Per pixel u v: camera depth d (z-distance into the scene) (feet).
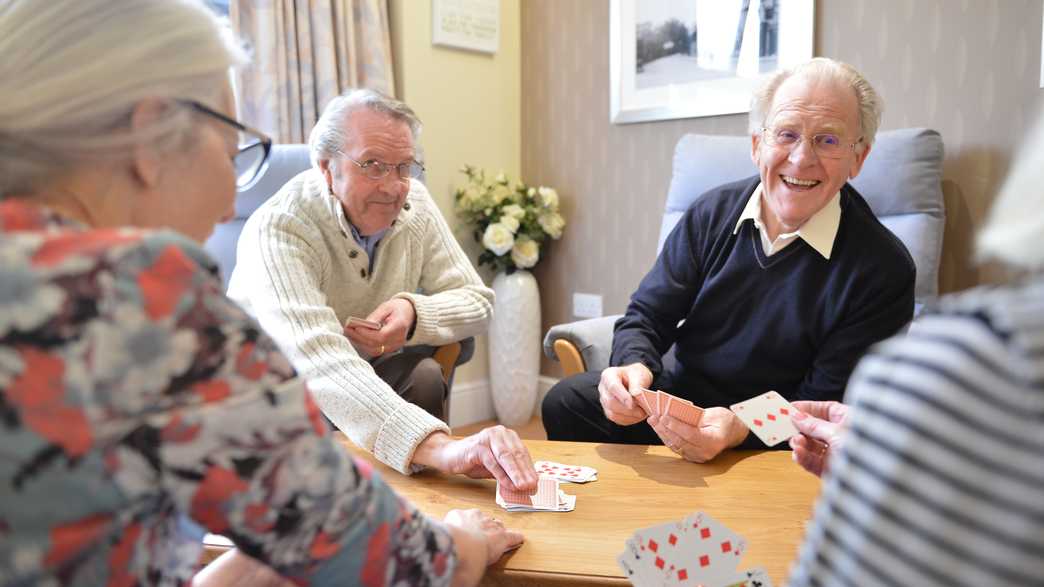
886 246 5.62
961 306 1.49
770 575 3.22
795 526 3.67
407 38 10.37
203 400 1.91
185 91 2.21
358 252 6.16
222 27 2.38
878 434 1.49
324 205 5.97
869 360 1.60
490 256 11.34
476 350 11.73
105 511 1.84
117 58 2.07
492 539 3.29
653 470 4.47
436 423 4.40
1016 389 1.35
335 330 5.30
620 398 4.98
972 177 7.50
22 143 2.03
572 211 11.45
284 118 9.29
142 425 1.83
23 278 1.75
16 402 1.73
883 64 8.04
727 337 6.16
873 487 1.49
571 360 6.97
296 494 2.04
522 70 11.85
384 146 5.74
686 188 8.26
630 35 10.27
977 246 1.66
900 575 1.45
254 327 2.03
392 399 4.55
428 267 6.94
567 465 4.54
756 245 5.97
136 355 1.81
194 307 1.90
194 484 1.90
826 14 8.43
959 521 1.38
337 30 9.73
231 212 2.52
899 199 7.17
